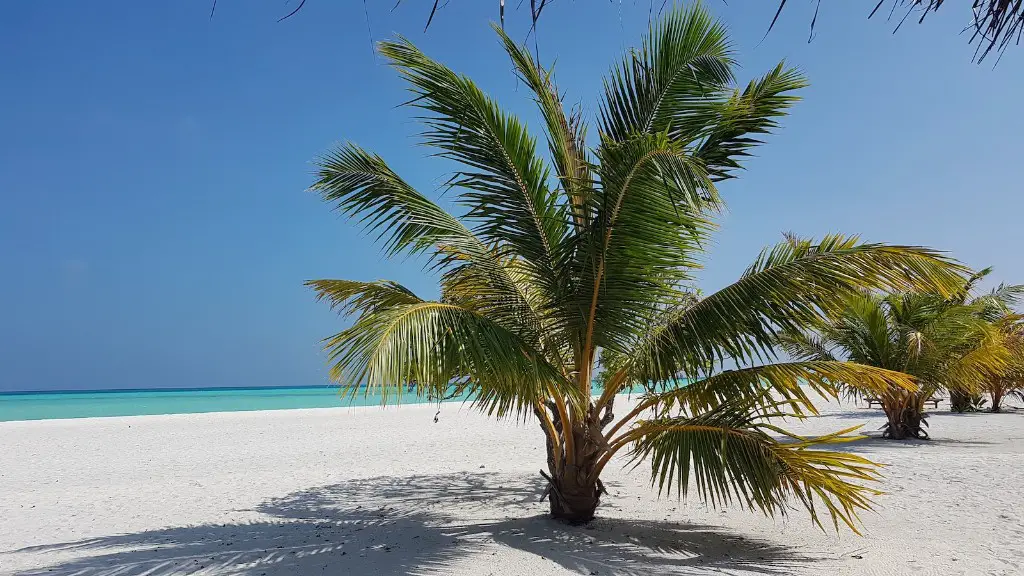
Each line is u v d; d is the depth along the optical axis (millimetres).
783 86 6125
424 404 29688
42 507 7723
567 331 5977
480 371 4547
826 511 6988
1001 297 15133
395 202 5859
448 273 6262
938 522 6336
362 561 5102
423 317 4516
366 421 20172
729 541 5707
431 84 5477
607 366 6801
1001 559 4992
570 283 5785
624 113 6238
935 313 13445
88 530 6500
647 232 5371
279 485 9125
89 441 14750
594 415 6211
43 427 17953
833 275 4945
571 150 6180
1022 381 17125
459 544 5602
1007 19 1291
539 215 5793
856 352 13930
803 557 5152
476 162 5758
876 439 14195
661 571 4754
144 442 14586
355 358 3885
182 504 7832
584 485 6246
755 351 5285
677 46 6047
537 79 5785
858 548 5414
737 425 5152
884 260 4805
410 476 9828
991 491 7844
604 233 5461
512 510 7203
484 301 6086
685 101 6039
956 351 13305
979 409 23219
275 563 5094
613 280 5652
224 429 17562
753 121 6191
